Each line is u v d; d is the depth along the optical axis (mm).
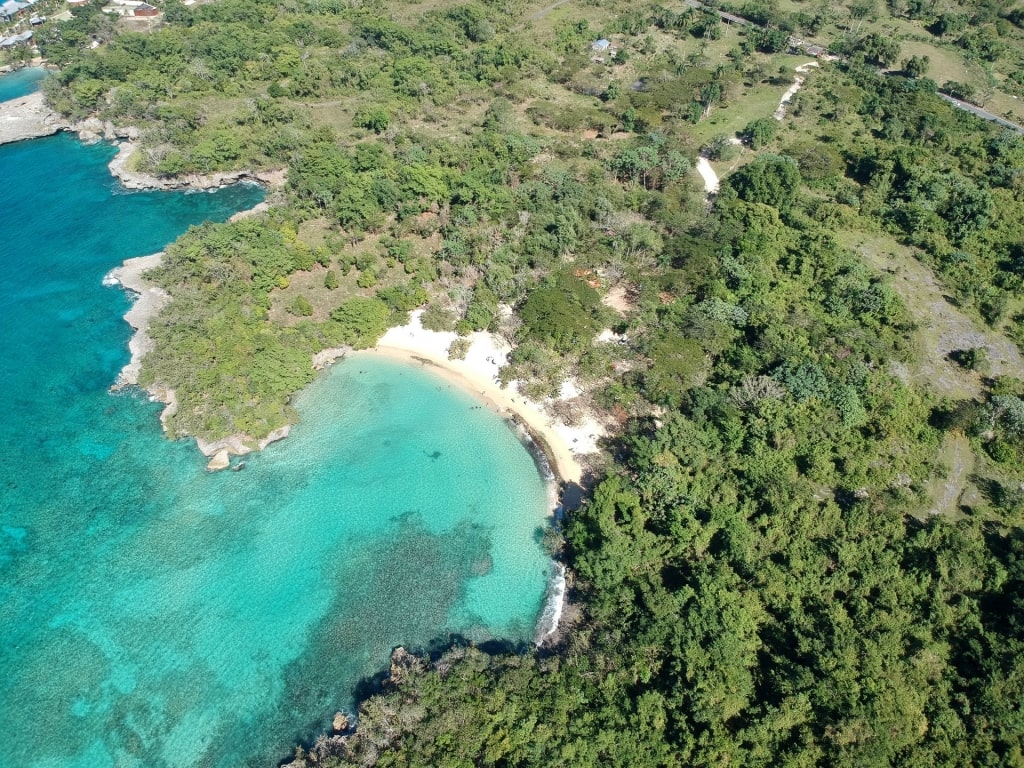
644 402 88812
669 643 60750
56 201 123750
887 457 77625
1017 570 63906
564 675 60250
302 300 99375
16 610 68125
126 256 111750
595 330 96312
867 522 70625
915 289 103250
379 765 53812
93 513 76750
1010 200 117750
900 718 54375
